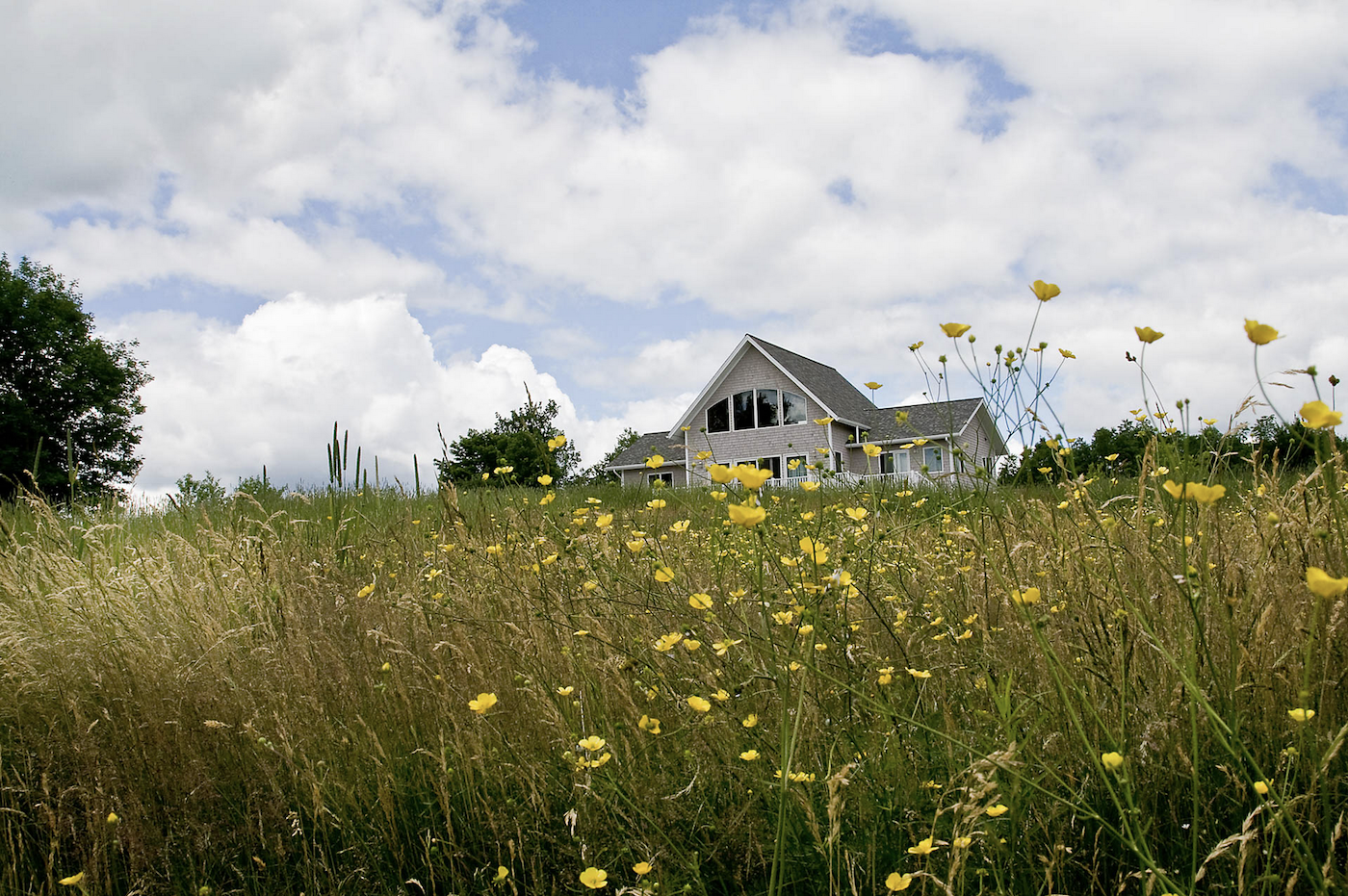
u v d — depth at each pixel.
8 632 3.15
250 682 2.90
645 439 32.41
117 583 3.87
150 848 2.28
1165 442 2.45
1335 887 1.28
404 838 2.22
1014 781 1.68
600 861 1.93
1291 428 1.72
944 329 2.51
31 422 31.08
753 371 30.42
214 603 3.73
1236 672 1.68
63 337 34.97
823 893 1.78
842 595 2.55
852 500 4.32
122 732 2.63
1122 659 1.95
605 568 3.31
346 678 2.86
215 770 2.54
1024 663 2.30
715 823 1.99
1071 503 2.66
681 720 2.32
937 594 3.07
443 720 2.54
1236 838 1.33
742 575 3.44
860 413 29.08
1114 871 1.72
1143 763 1.82
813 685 2.31
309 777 2.29
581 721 2.34
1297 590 1.94
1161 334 2.09
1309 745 1.60
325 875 2.14
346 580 4.18
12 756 2.52
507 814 2.17
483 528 4.46
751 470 2.07
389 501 6.90
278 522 6.03
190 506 6.16
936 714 2.29
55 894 2.16
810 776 1.91
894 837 1.86
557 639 2.85
